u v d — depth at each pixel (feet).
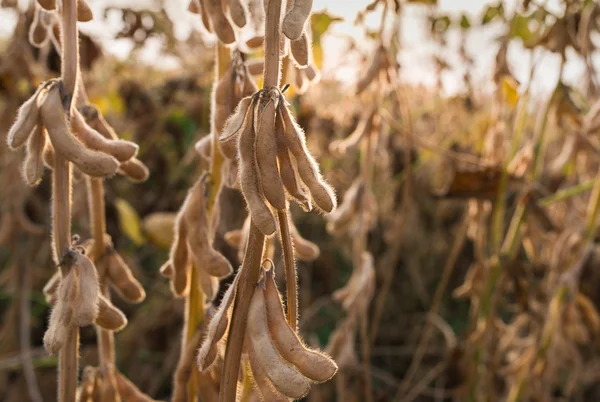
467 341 3.95
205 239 1.84
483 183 3.80
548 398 3.66
